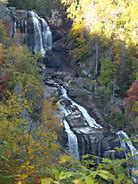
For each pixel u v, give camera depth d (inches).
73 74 1950.1
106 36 1936.5
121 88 1737.2
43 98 1232.8
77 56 2034.9
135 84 1545.3
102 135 1339.8
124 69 1754.4
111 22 1969.7
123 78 1748.3
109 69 1754.4
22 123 461.7
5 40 1535.4
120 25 1942.7
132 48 1804.9
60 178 137.9
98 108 1627.7
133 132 1444.4
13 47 1381.6
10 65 1230.9
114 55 1831.9
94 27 2011.6
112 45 1884.8
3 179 178.4
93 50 1962.4
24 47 1507.1
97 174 136.5
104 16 2007.9
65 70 2016.5
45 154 346.0
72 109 1550.2
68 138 1294.3
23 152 248.7
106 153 1250.6
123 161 164.2
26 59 1332.4
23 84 1177.4
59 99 1581.0
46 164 261.6
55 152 435.5
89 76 1907.0
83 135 1325.0
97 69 1905.8
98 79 1802.4
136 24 1862.7
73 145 1291.8
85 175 137.0
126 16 1932.8
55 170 145.6
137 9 1899.6
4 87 1111.0
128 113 1524.4
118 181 143.3
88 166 175.8
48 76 1870.1
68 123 1422.2
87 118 1534.2
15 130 322.0
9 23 1967.3
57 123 1011.3
